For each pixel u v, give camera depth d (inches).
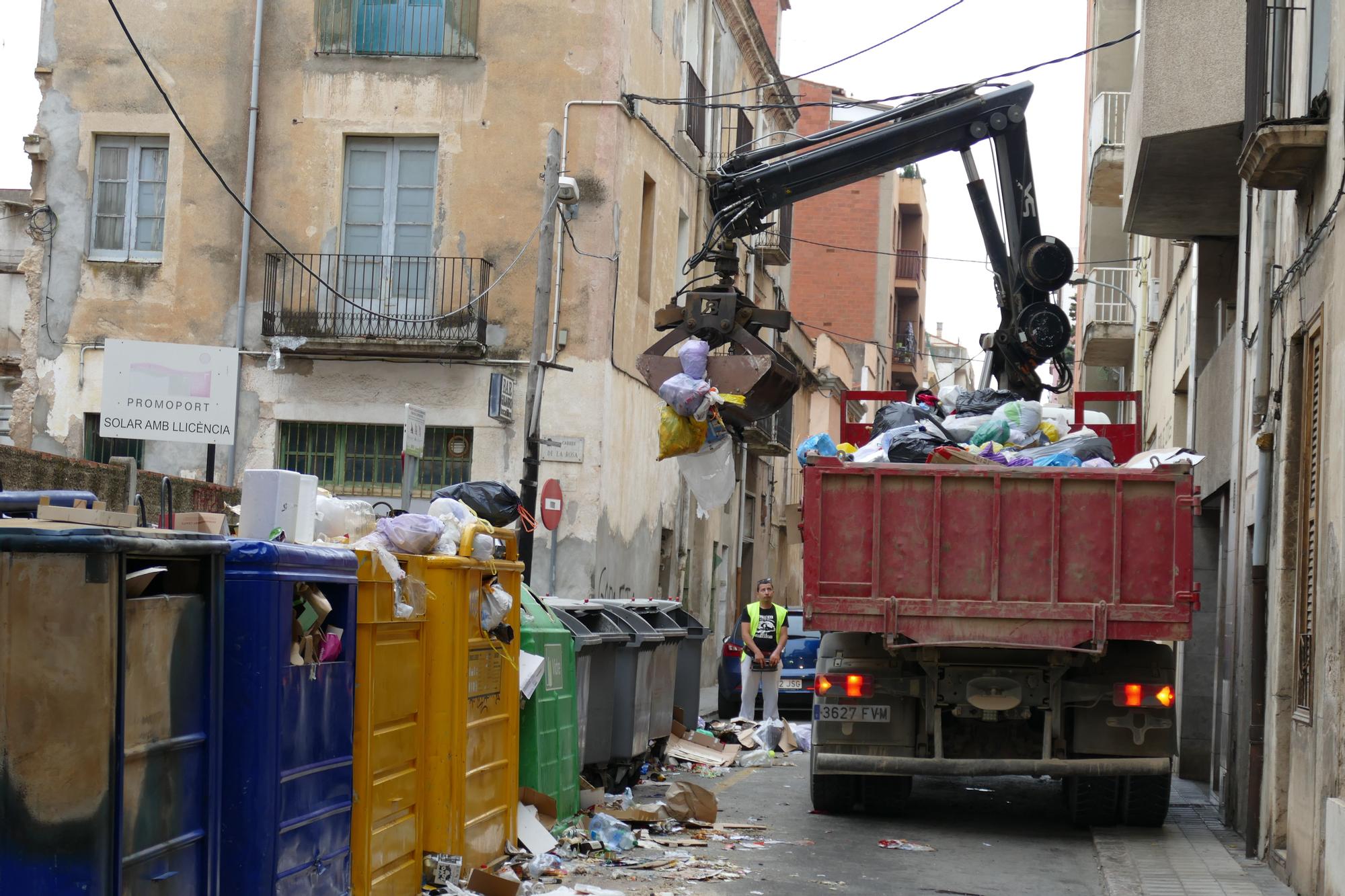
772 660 750.5
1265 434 450.3
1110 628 437.7
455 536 333.7
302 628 266.7
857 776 488.7
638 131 986.7
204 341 955.3
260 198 957.2
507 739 366.6
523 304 937.5
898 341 2674.7
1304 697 395.5
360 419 941.8
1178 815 524.4
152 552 218.8
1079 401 571.8
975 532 444.1
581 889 332.8
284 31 959.6
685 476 480.4
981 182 593.9
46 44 976.3
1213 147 545.6
